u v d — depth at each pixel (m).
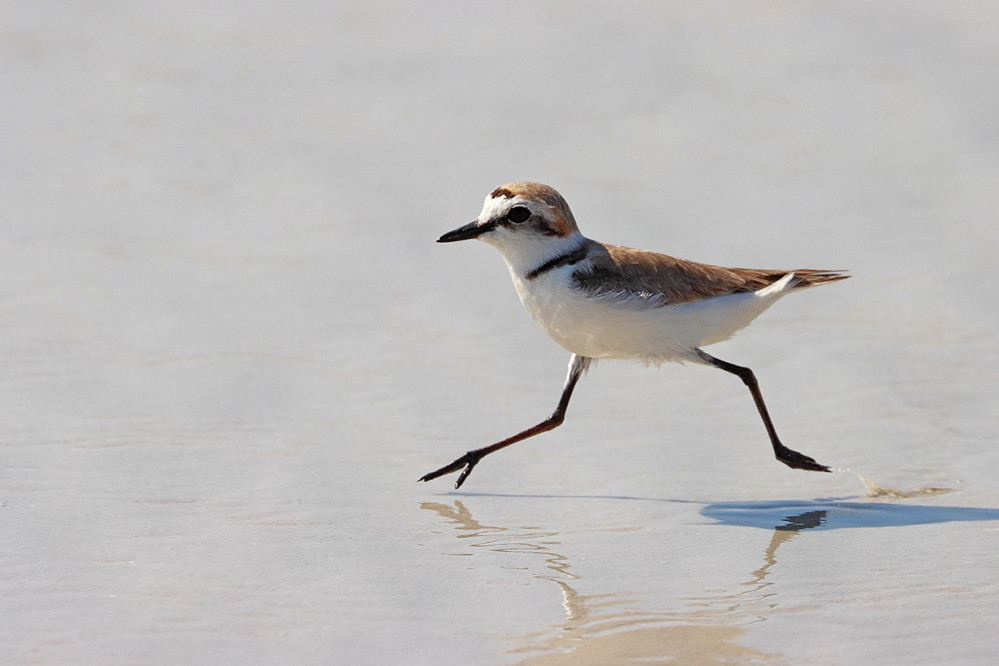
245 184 18.97
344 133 21.20
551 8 27.52
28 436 10.85
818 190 18.81
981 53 24.53
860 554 8.77
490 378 12.67
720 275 10.56
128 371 12.50
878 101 22.64
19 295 14.56
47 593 8.00
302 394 12.09
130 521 9.23
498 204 10.56
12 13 26.50
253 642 7.41
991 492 9.95
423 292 15.16
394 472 10.45
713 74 24.08
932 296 14.80
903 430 11.24
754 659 7.20
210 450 10.70
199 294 14.84
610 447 11.12
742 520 9.48
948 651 7.26
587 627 7.63
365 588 8.19
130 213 17.67
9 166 19.39
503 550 8.90
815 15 26.88
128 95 22.72
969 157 20.00
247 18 26.86
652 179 19.25
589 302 10.33
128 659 7.18
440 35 25.97
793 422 11.56
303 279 15.44
